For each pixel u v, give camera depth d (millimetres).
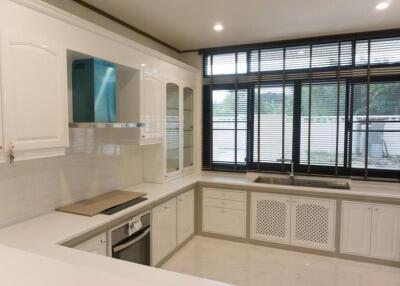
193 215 3955
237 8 2871
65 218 2309
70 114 2525
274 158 4113
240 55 4172
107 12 2975
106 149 3082
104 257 1635
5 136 1713
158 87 3355
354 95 3682
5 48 1696
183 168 4172
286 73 3943
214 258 3418
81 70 2451
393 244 3203
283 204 3607
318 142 3887
